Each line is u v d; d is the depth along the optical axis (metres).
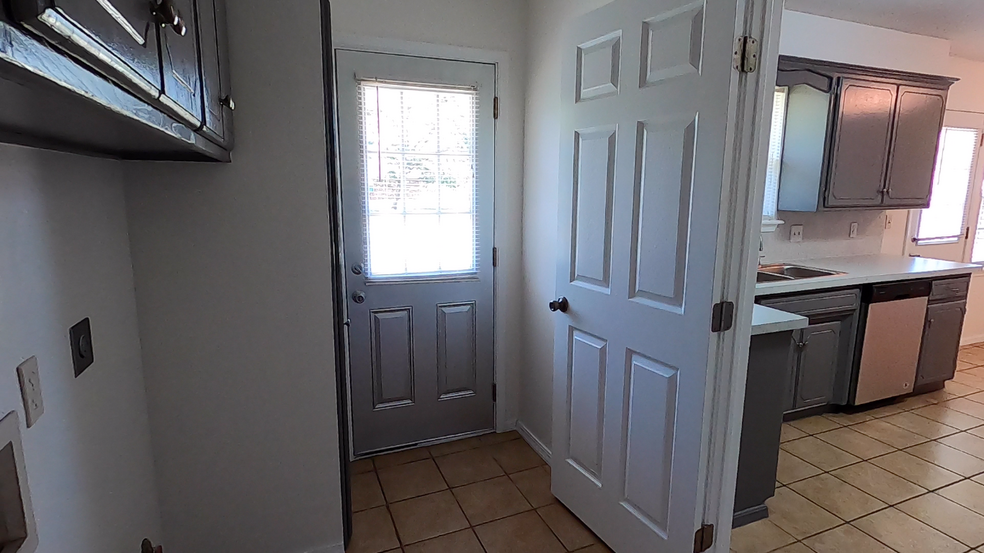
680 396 1.61
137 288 1.51
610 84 1.78
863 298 3.10
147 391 1.57
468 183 2.63
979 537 2.07
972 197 4.37
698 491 1.59
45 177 0.96
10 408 0.80
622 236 1.78
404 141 2.48
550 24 2.35
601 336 1.93
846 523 2.15
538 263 2.59
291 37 1.56
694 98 1.47
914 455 2.71
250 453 1.72
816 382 3.11
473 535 2.08
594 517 2.05
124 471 1.35
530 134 2.60
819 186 3.14
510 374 2.90
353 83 2.34
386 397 2.69
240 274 1.61
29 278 0.88
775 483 2.29
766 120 1.44
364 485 2.43
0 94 0.48
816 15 3.08
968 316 4.59
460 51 2.48
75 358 1.06
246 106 1.54
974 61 4.10
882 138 3.25
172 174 1.50
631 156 1.71
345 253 2.47
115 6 0.56
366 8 2.29
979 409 3.31
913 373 3.37
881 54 3.37
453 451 2.74
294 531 1.82
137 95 0.67
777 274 3.23
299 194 1.63
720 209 1.44
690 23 1.46
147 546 1.43
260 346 1.67
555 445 2.27
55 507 0.94
